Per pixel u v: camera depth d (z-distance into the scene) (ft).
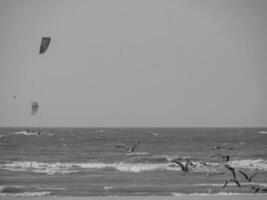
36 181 293.84
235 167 354.95
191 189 256.93
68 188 266.77
